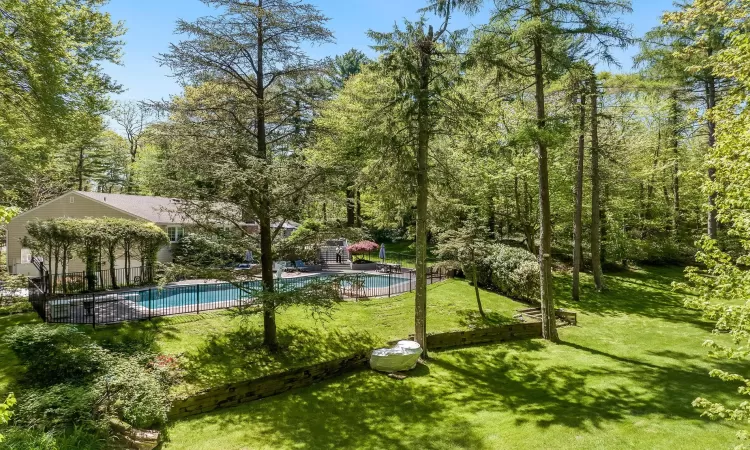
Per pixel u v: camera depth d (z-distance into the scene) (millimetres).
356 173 10578
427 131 11547
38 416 5914
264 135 10469
